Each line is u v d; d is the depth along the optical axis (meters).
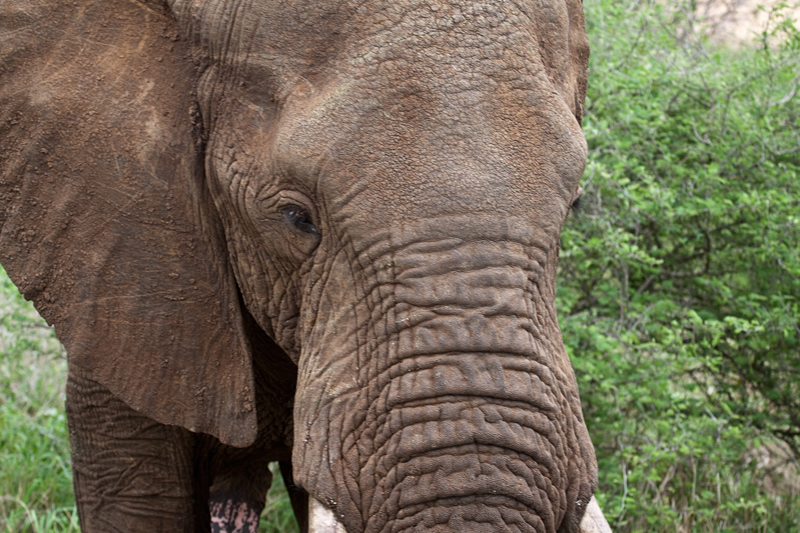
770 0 7.19
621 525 4.60
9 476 5.00
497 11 2.40
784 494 5.07
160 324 2.81
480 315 2.27
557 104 2.40
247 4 2.55
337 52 2.43
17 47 2.74
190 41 2.66
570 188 2.39
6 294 5.50
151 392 2.84
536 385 2.31
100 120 2.71
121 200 2.74
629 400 4.74
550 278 2.49
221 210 2.73
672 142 5.50
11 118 2.77
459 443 2.25
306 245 2.56
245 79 2.58
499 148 2.31
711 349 5.00
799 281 4.93
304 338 2.60
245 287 2.79
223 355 2.83
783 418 5.15
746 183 5.18
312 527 2.43
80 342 2.83
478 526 2.25
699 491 4.88
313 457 2.46
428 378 2.27
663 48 5.84
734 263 5.36
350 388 2.42
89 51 2.71
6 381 5.54
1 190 2.82
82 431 3.36
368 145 2.33
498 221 2.28
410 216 2.30
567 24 2.64
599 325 4.91
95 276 2.80
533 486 2.29
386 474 2.34
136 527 3.36
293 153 2.41
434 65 2.33
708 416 5.03
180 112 2.68
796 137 5.32
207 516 3.60
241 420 2.83
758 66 5.54
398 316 2.31
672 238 5.42
